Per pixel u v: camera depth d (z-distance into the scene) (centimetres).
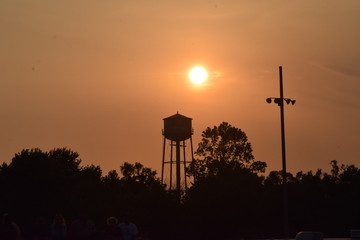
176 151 16250
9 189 14612
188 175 18638
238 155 19325
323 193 17462
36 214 14112
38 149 15312
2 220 4872
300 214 16162
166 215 11350
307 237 6181
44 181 14600
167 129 16050
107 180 19700
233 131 19400
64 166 16375
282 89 8262
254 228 14250
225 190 12706
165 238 11375
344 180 18762
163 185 11825
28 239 5347
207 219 12419
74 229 4962
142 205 11456
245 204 12781
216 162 18288
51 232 5200
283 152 8219
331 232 16188
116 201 15938
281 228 16012
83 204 14362
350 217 16612
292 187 16838
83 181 15625
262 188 15950
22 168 14725
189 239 11969
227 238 12656
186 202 12575
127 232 5500
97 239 4969
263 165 19288
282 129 8238
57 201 14500
